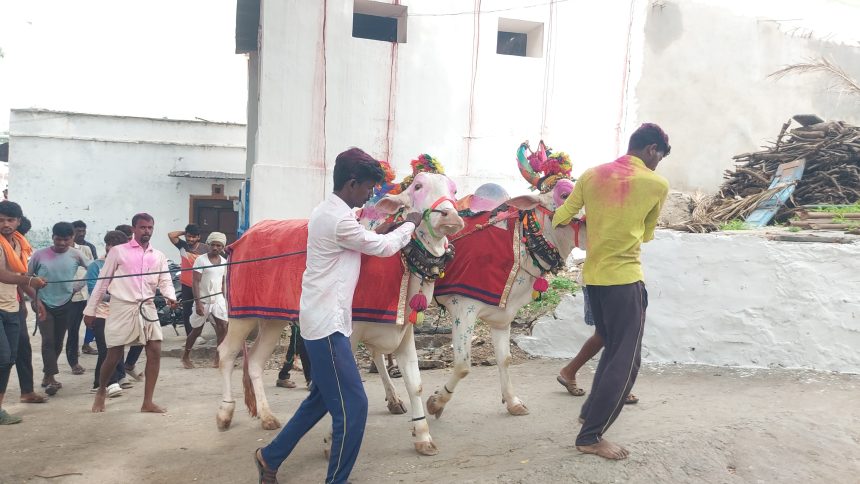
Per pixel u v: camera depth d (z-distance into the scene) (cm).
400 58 1084
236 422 576
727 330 667
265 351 559
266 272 531
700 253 682
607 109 1177
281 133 1041
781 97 1279
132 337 610
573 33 1154
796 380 589
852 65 1321
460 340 515
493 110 1125
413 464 443
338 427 388
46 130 1795
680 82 1217
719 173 1251
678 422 477
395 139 1088
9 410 634
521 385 652
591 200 431
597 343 582
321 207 400
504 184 1132
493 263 515
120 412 619
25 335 659
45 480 447
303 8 1041
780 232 698
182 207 1881
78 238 1023
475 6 1111
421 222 467
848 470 412
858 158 915
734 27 1245
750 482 398
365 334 472
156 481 445
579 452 418
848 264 612
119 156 1841
